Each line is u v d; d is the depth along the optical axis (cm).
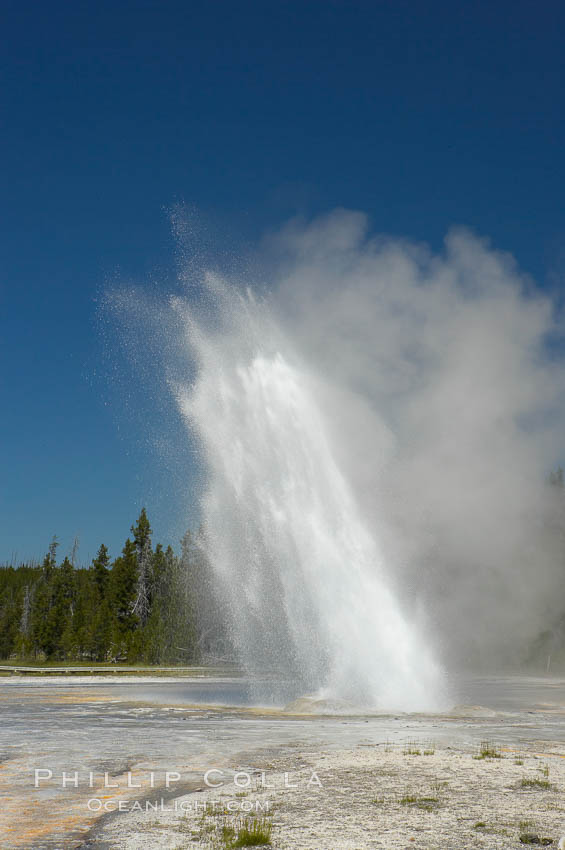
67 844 1123
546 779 1603
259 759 1947
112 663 8338
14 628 10044
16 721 2930
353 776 1656
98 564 10544
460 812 1293
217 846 1095
